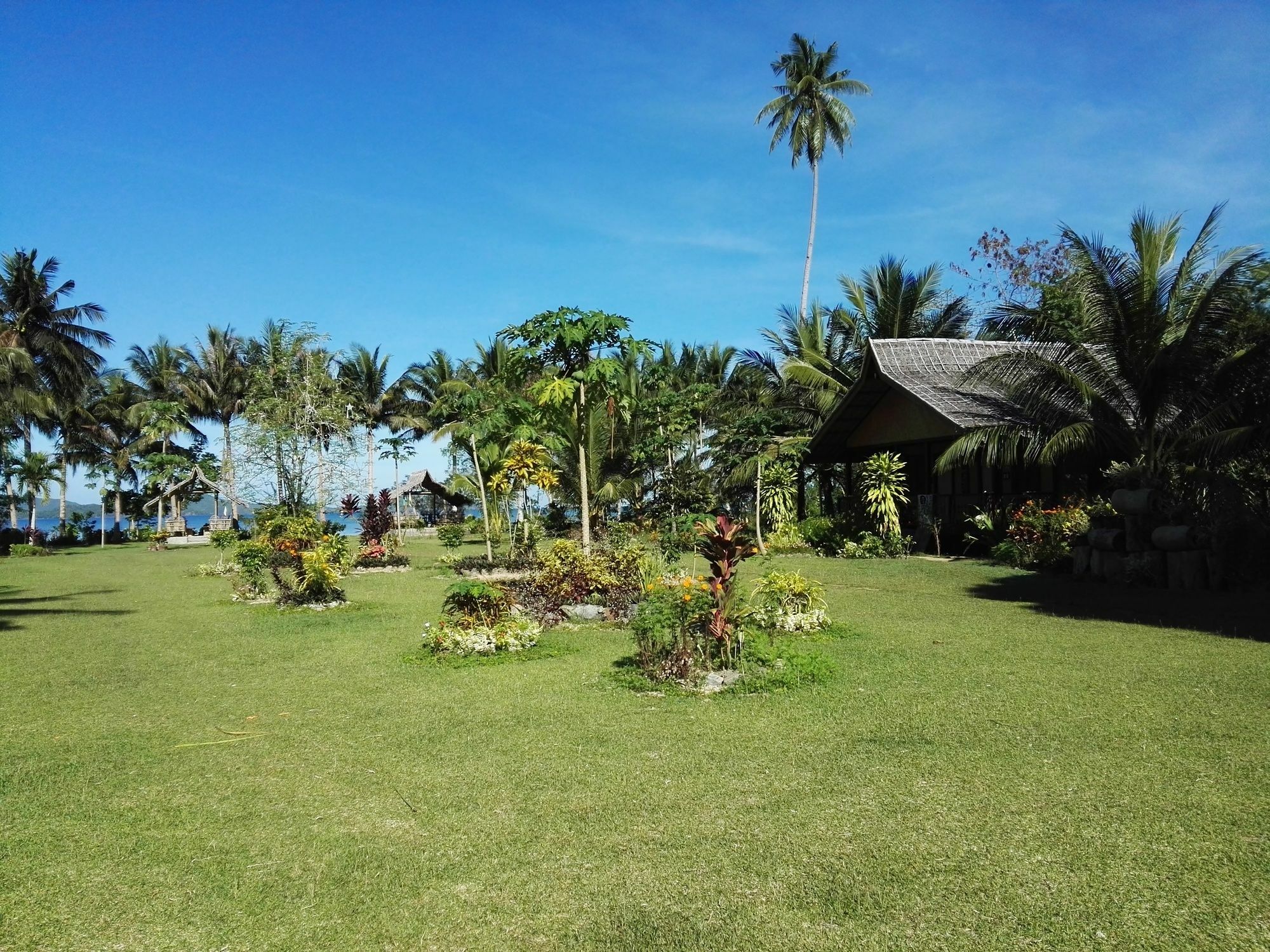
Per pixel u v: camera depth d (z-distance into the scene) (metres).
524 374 15.26
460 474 29.25
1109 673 6.78
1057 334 15.23
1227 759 4.67
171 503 47.19
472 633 8.45
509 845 3.87
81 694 7.14
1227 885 3.30
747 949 2.98
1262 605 9.92
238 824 4.21
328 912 3.32
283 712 6.41
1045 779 4.46
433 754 5.23
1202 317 13.46
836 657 7.68
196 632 10.64
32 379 34.69
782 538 20.89
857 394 20.91
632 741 5.35
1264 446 13.61
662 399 26.27
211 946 3.09
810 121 33.09
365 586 15.84
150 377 48.09
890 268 27.06
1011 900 3.25
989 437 15.94
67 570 22.77
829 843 3.78
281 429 30.30
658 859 3.69
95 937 3.17
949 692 6.32
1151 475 13.21
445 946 3.06
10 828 4.19
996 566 15.42
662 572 12.05
